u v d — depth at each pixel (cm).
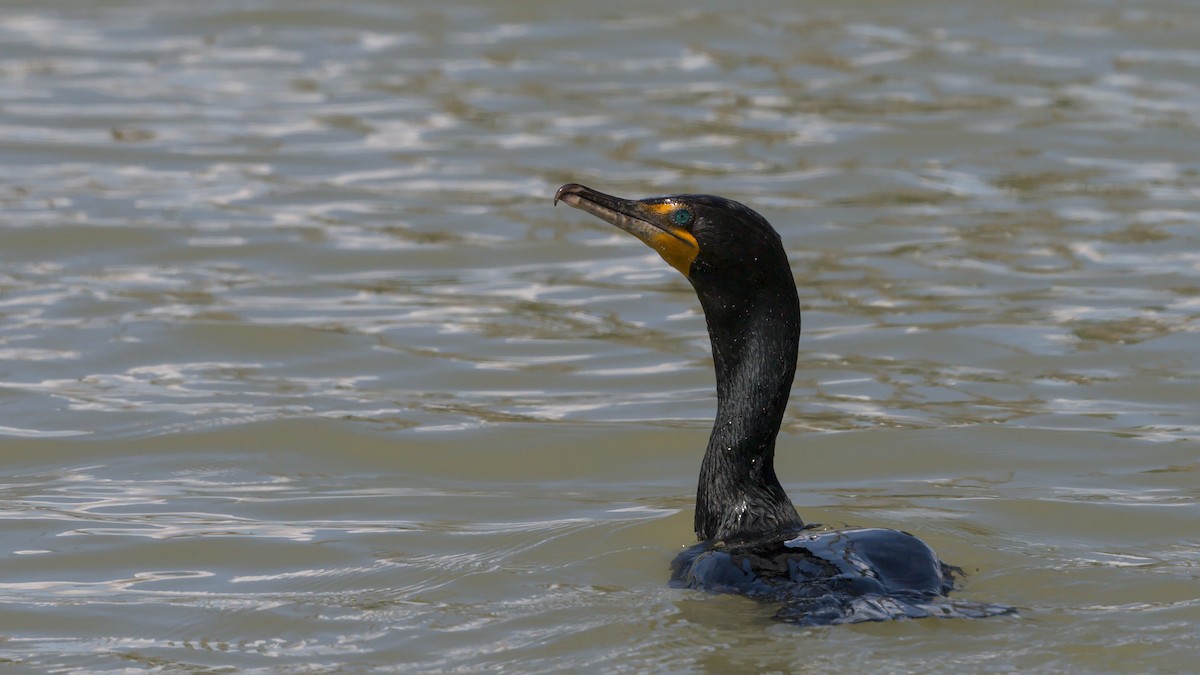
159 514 1097
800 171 2000
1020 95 2311
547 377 1398
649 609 870
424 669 814
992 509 1082
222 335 1486
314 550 1022
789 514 973
